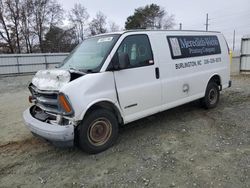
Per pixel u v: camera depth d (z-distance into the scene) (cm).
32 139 489
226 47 657
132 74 429
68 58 490
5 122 623
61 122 374
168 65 489
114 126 422
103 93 391
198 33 575
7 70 2105
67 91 354
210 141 434
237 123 519
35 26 4741
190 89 546
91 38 497
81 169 363
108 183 323
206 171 336
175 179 321
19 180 343
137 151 408
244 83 1074
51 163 387
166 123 539
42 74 419
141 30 460
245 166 343
